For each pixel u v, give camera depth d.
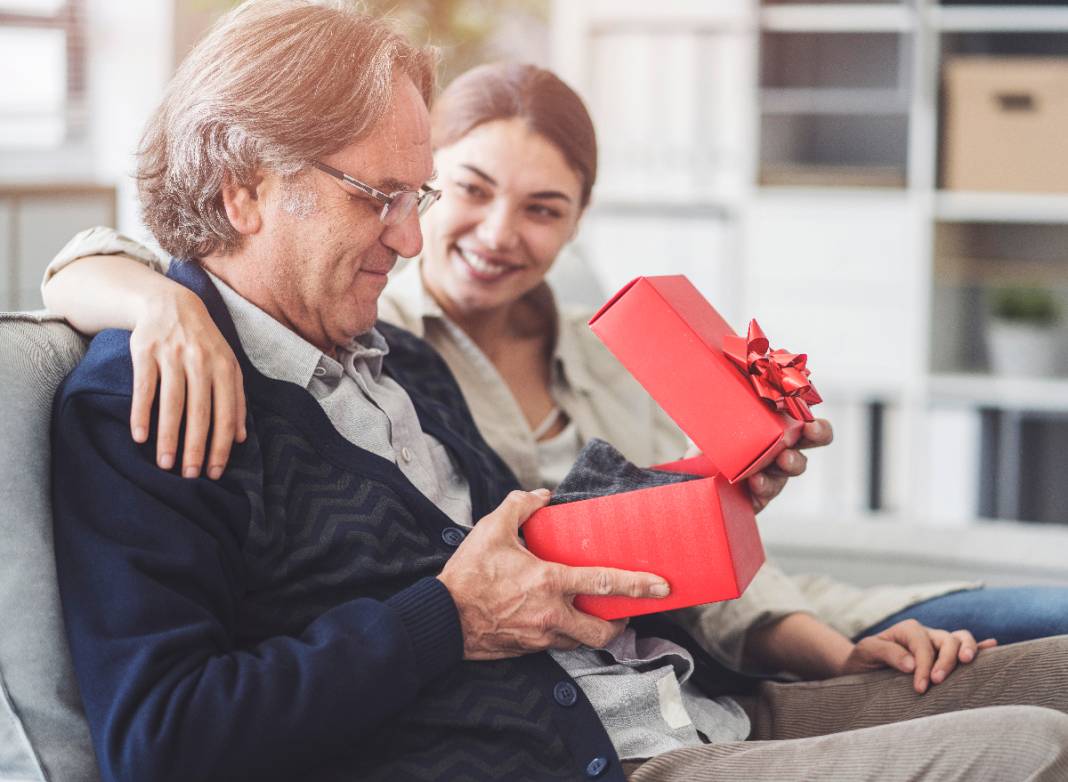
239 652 1.19
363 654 1.19
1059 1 3.95
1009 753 1.14
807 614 1.69
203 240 1.37
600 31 4.09
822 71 4.26
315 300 1.37
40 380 1.28
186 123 1.33
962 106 3.92
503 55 4.32
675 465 1.51
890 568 1.96
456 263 1.81
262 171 1.32
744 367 1.35
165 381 1.22
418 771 1.25
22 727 1.21
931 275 3.99
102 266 1.38
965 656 1.50
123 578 1.17
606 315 1.36
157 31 3.47
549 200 1.79
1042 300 3.98
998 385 3.96
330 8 1.38
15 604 1.21
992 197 3.93
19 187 2.97
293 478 1.33
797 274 4.05
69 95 3.50
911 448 4.01
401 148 1.34
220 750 1.12
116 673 1.14
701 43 4.05
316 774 1.24
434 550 1.38
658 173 4.12
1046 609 1.60
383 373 1.56
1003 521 4.05
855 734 1.23
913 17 3.88
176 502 1.21
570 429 1.88
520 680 1.32
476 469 1.53
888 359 4.02
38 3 3.40
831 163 4.38
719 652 1.73
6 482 1.22
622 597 1.33
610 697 1.37
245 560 1.26
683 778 1.27
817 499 4.17
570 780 1.28
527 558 1.31
